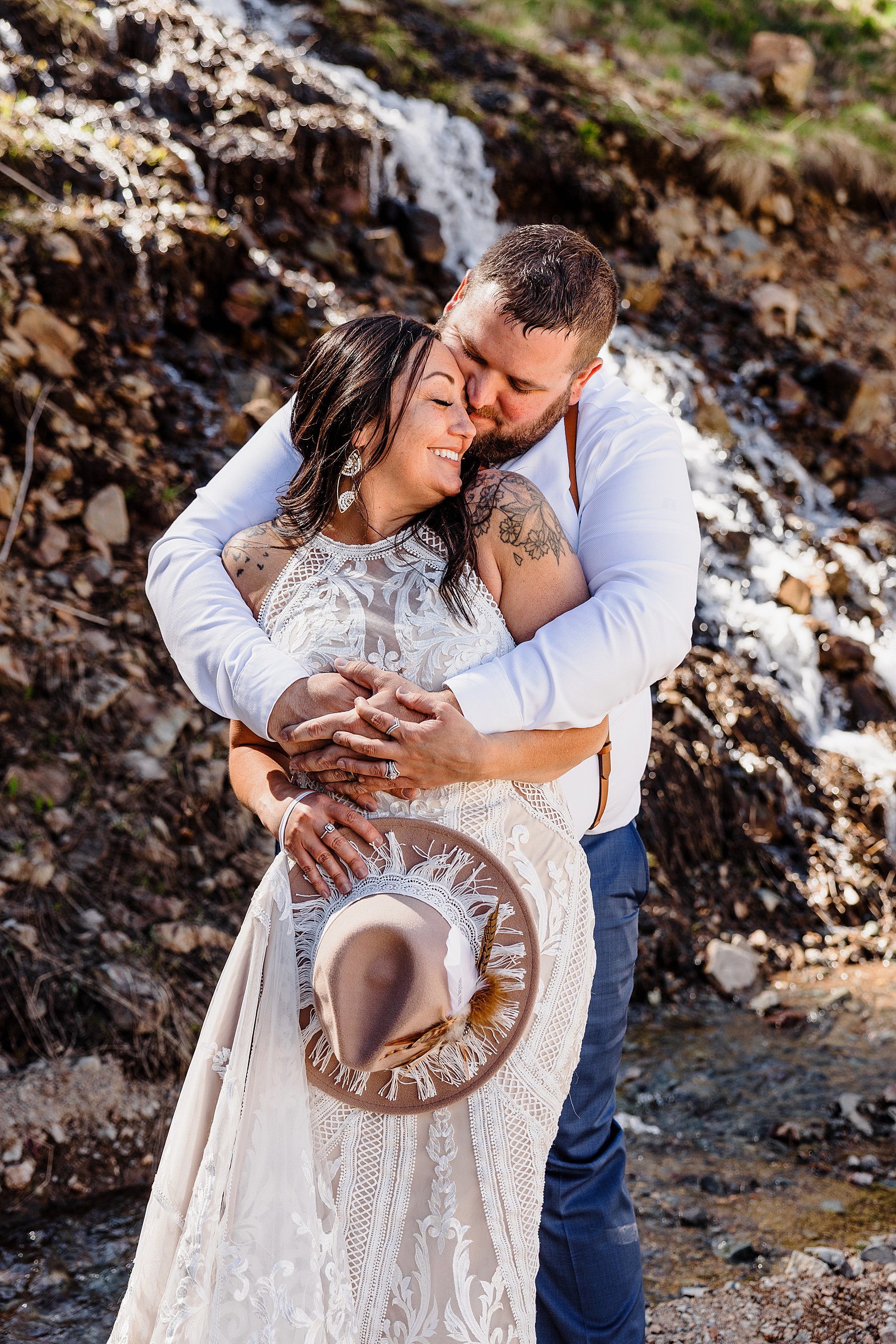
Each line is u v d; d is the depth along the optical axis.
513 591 1.87
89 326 4.99
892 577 6.96
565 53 10.33
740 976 4.48
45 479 4.50
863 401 7.94
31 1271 2.70
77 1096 3.10
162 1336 1.69
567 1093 1.88
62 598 4.27
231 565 1.99
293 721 1.80
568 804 2.04
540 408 2.03
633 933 2.21
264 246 6.31
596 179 8.45
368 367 1.80
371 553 1.86
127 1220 2.90
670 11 11.84
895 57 12.31
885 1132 3.55
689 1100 3.68
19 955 3.32
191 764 4.07
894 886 5.25
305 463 1.91
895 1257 2.81
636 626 1.83
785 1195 3.18
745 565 6.55
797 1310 2.62
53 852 3.63
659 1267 2.82
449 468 1.83
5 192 5.16
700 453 7.09
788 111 10.91
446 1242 1.72
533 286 1.92
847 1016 4.30
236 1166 1.72
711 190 9.26
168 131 6.16
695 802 5.06
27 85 5.96
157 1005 3.36
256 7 8.32
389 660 1.81
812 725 6.02
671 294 8.38
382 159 7.26
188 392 5.20
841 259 9.47
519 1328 1.75
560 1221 2.10
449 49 9.10
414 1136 1.75
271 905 1.79
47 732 3.92
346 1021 1.61
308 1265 1.67
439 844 1.77
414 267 7.08
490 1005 1.70
